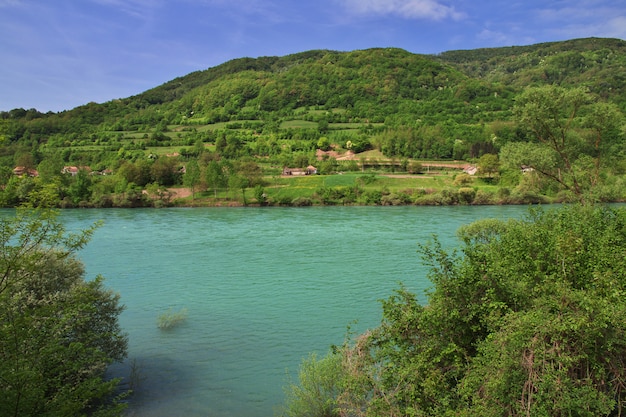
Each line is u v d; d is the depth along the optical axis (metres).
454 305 9.05
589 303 7.28
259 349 19.45
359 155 168.50
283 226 65.94
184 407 14.40
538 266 9.53
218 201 106.31
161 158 129.25
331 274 34.47
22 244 9.27
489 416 6.89
